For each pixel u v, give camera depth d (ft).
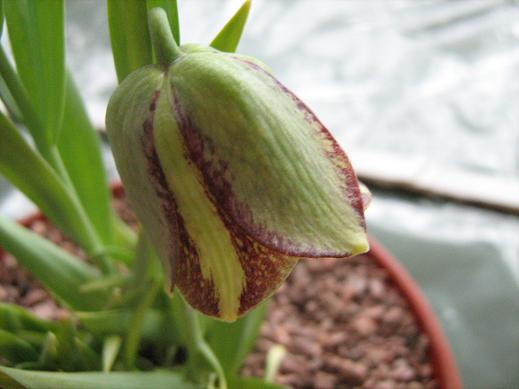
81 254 0.55
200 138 0.21
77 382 0.30
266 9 1.03
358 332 0.51
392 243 0.71
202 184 0.21
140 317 0.35
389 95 0.93
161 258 0.24
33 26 0.30
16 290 0.52
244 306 0.23
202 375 0.36
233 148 0.21
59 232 0.57
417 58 0.97
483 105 0.91
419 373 0.48
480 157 0.85
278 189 0.21
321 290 0.54
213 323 0.41
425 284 0.68
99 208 0.42
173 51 0.22
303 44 0.99
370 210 0.76
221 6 1.00
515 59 0.96
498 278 0.68
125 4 0.26
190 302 0.23
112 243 0.43
